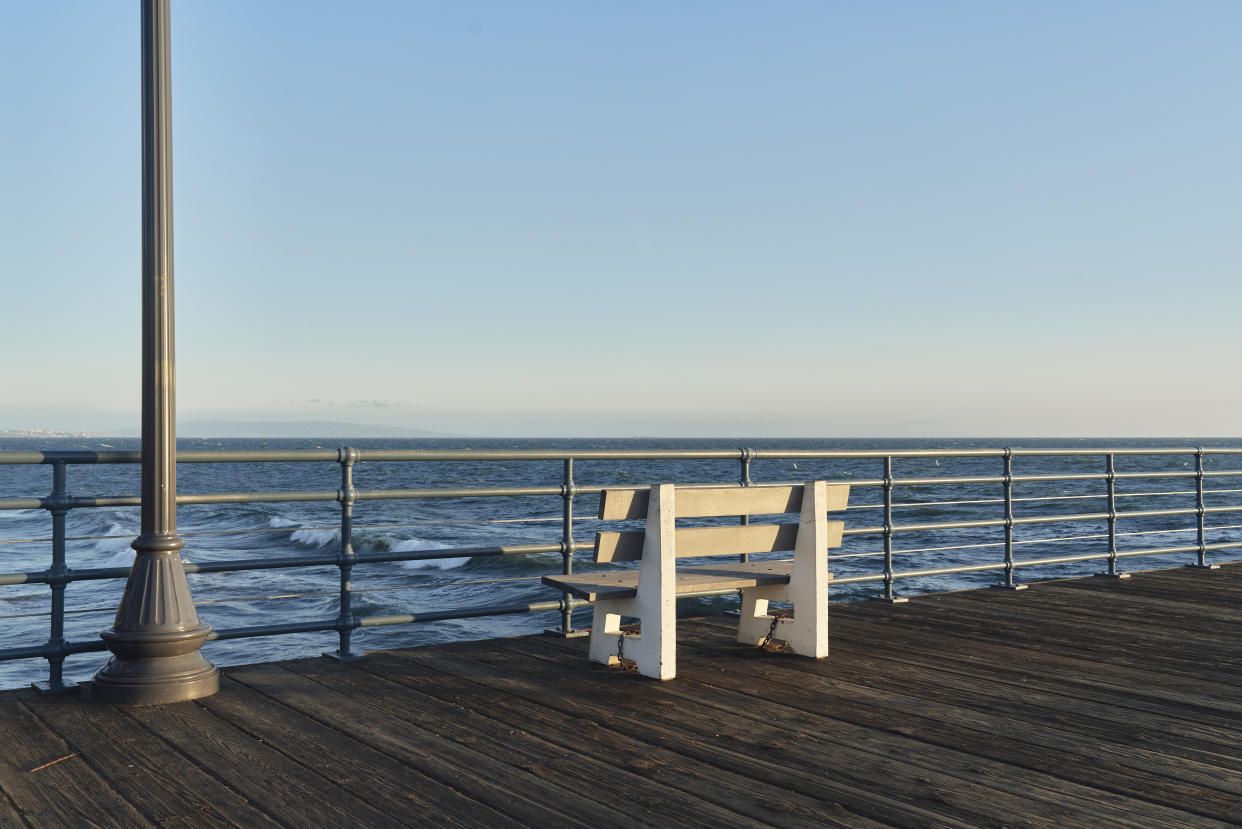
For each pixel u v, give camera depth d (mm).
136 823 2789
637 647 4715
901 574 7156
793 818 2832
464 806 2914
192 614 4312
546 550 5691
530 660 5074
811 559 5129
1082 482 56562
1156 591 7727
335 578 21938
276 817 2828
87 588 19203
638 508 4668
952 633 5863
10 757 3400
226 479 63438
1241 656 5215
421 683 4531
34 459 4207
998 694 4340
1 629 14875
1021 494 47031
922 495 51969
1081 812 2896
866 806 2934
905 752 3475
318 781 3141
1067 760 3395
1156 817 2861
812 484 5152
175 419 4312
